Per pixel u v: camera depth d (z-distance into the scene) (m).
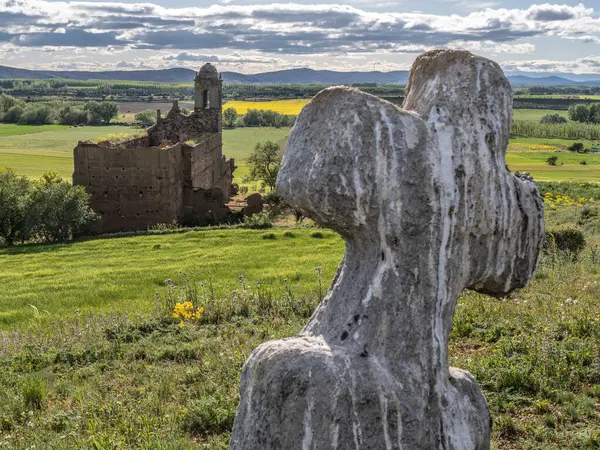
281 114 146.00
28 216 32.88
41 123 150.25
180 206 42.56
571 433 5.85
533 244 3.08
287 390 2.57
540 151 102.69
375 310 2.78
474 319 9.35
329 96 2.80
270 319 11.25
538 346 7.49
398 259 2.77
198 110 53.22
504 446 5.77
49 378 9.01
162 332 10.95
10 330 13.52
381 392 2.61
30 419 7.38
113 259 26.09
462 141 2.82
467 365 7.38
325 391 2.55
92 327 11.53
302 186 2.78
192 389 7.89
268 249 26.83
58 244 31.44
